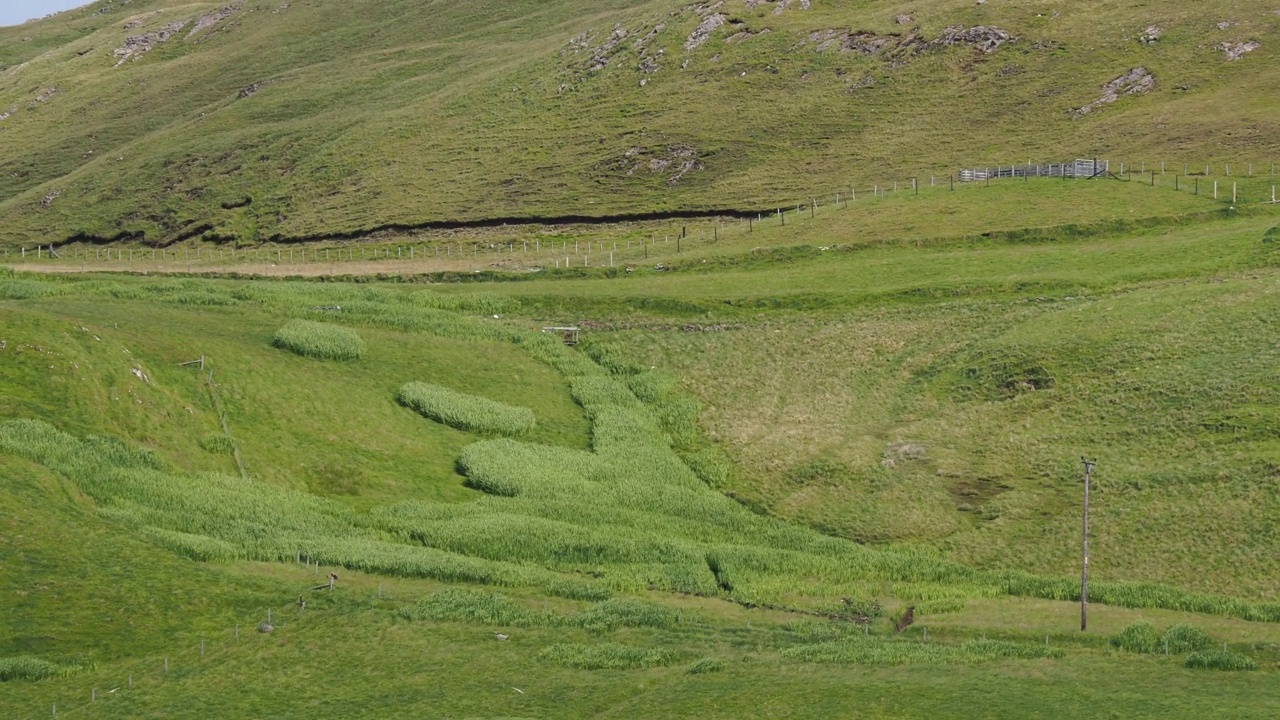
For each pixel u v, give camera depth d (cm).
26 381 7256
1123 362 8419
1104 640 5597
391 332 9638
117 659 5300
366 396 8419
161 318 9388
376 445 7881
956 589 6378
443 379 8925
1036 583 6338
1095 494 7138
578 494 7456
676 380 9169
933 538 7044
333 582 5991
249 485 7075
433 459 7850
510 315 10462
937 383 8725
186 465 7144
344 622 5669
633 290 10862
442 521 6925
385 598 5938
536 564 6556
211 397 7869
